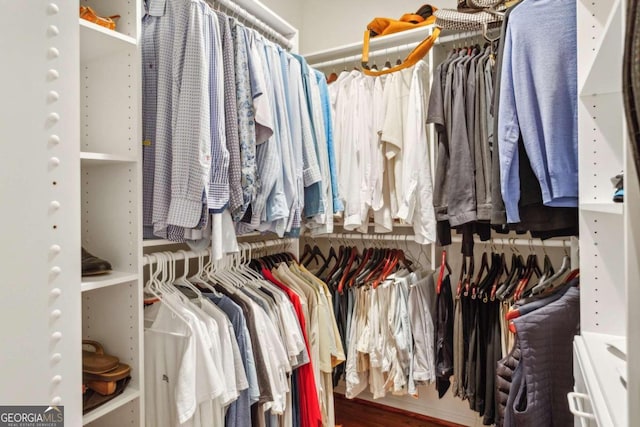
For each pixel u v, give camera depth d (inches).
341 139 81.4
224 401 45.1
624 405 25.0
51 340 27.9
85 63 47.5
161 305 47.0
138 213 44.5
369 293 76.7
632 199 20.8
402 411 92.2
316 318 68.3
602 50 30.6
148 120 48.7
